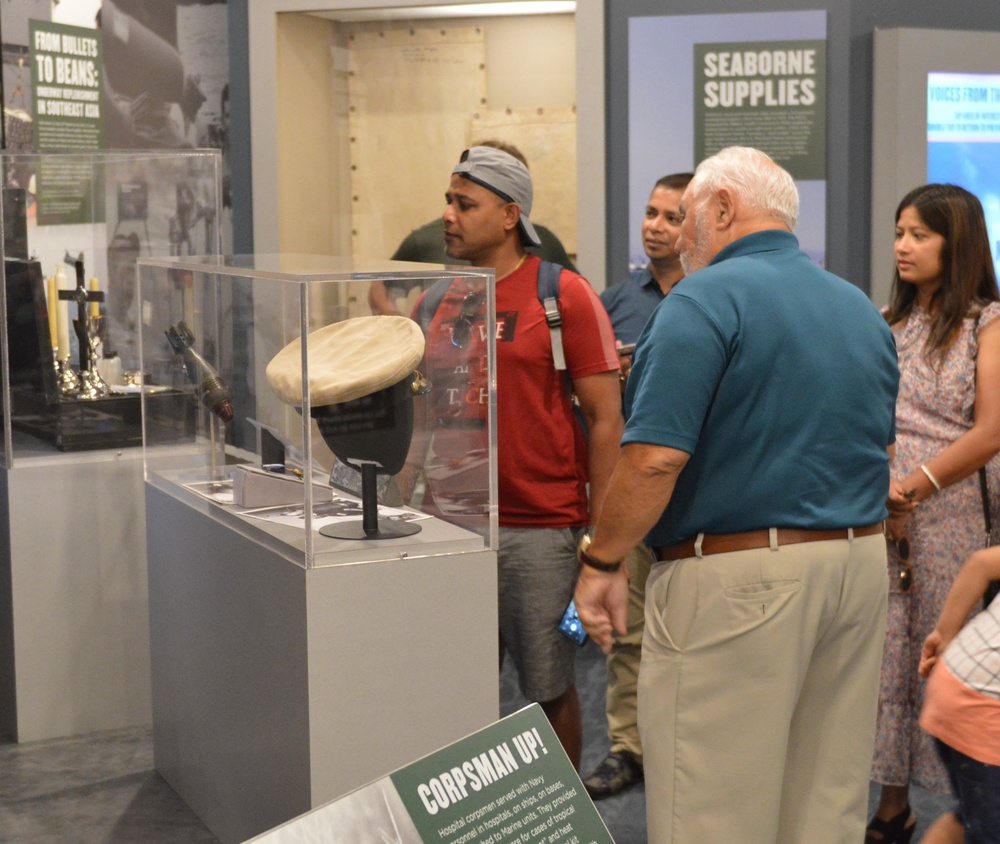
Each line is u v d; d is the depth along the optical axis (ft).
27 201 11.64
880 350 8.04
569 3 15.88
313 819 5.36
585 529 10.12
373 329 7.53
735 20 15.98
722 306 7.54
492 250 9.95
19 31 14.46
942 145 17.06
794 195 8.25
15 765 11.39
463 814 5.74
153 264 9.98
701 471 7.67
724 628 7.60
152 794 10.45
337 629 7.51
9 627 12.06
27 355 11.82
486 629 7.95
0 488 12.05
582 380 9.78
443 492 7.88
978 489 10.78
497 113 16.38
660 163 16.19
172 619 9.95
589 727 13.46
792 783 8.25
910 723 10.80
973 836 7.17
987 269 10.71
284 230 17.03
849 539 7.78
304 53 16.67
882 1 17.28
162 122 16.89
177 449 9.70
